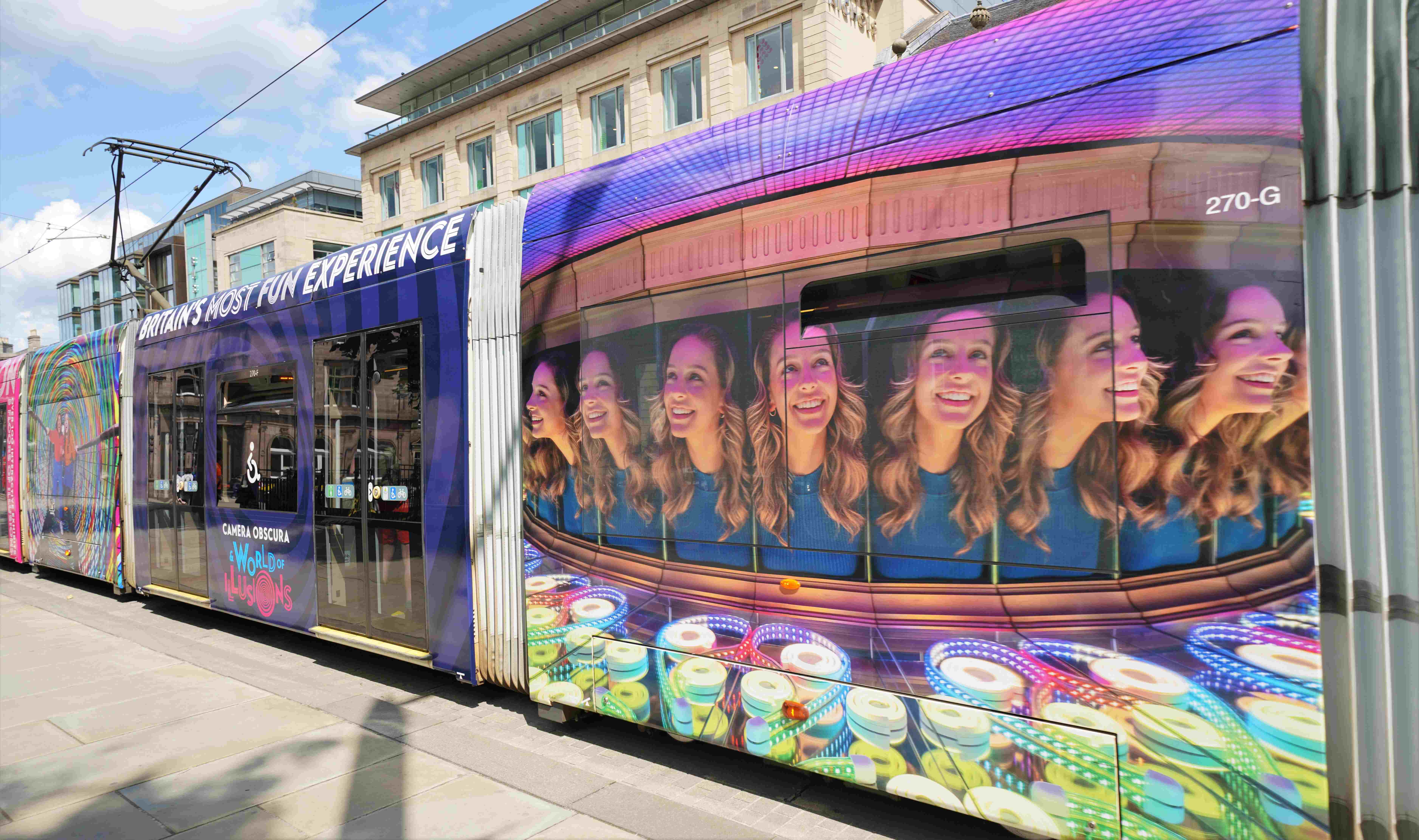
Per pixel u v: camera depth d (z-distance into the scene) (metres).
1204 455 2.52
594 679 4.32
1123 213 2.69
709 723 3.79
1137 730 2.64
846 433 3.32
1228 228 2.51
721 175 3.77
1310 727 2.35
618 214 4.21
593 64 26.48
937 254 3.10
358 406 5.95
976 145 3.02
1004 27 3.06
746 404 3.65
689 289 3.88
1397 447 2.27
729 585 3.72
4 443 12.42
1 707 5.64
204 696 5.80
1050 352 2.82
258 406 6.98
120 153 15.42
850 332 3.32
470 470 5.10
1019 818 2.88
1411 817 2.24
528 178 28.73
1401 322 2.27
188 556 8.01
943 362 3.06
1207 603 2.52
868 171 3.28
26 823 3.86
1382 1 2.33
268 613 6.86
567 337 4.48
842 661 3.33
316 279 6.34
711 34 23.80
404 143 32.31
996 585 2.93
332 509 6.19
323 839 3.62
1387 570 2.28
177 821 3.85
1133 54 2.71
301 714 5.34
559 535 4.51
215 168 15.27
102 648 7.33
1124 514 2.66
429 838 3.60
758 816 3.69
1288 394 2.40
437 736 4.86
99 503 9.79
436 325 5.34
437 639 5.30
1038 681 2.84
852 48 22.75
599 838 3.53
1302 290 2.39
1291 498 2.39
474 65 32.53
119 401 9.31
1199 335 2.54
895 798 3.86
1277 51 2.46
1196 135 2.57
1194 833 2.54
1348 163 2.35
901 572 3.17
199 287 43.56
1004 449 2.91
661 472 3.99
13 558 12.20
